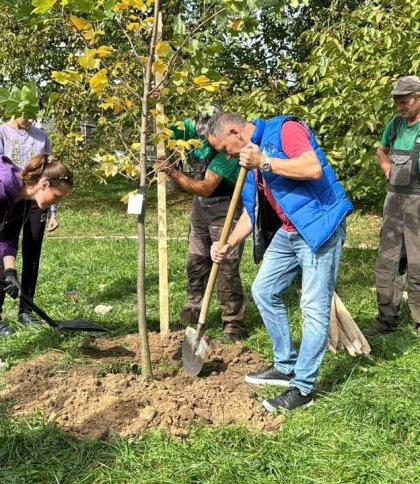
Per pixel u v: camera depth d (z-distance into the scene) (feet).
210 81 11.52
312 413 11.72
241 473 9.77
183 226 37.60
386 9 21.40
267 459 10.12
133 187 55.62
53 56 39.52
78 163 37.29
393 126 16.15
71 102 33.35
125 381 12.55
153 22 11.07
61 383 12.92
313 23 37.63
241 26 11.33
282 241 12.17
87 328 14.43
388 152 16.57
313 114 19.44
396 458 10.31
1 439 10.77
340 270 23.40
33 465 10.11
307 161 10.59
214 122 11.43
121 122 15.28
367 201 21.84
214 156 14.64
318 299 11.56
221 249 12.12
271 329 12.84
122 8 10.71
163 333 15.51
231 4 10.65
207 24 12.05
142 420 11.13
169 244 29.63
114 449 10.42
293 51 38.06
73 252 27.43
